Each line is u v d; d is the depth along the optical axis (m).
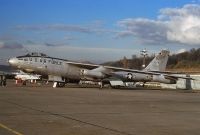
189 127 13.73
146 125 13.96
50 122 14.02
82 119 15.23
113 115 17.05
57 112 17.58
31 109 18.61
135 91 46.25
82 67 53.62
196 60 156.12
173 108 21.75
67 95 30.94
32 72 51.12
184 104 25.16
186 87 71.00
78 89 45.19
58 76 52.16
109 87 58.41
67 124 13.62
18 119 14.68
